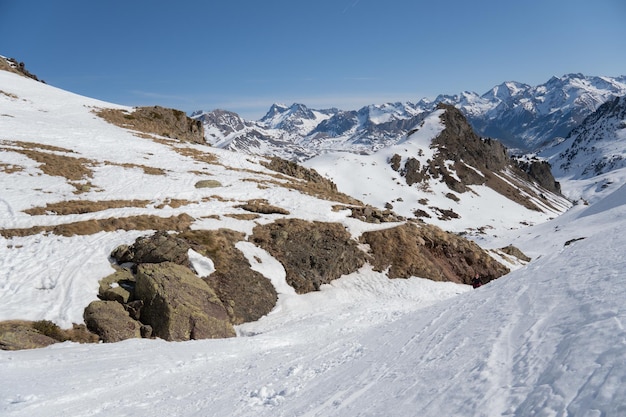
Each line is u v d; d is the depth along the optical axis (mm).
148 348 21219
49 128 53062
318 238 38938
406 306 32469
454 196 184125
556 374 6457
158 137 64375
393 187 185500
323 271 36688
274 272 34219
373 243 41562
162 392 14938
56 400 13992
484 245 101562
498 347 8789
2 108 55812
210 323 25672
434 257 43500
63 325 22562
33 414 12891
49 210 33281
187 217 36594
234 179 50500
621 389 5234
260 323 29203
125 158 49625
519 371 7297
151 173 46375
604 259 11586
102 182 40906
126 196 38875
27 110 58844
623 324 6922
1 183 35625
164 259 29438
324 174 188750
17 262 26688
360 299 35094
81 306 24094
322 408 9961
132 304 25219
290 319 29812
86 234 31250
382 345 14664
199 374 17094
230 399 12766
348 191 180000
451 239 46062
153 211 36562
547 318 9109
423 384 8734
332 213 44344
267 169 63688
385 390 9508
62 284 25562
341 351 16359
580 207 112062
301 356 17141
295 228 38938
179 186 44125
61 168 41406
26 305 23125
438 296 37406
